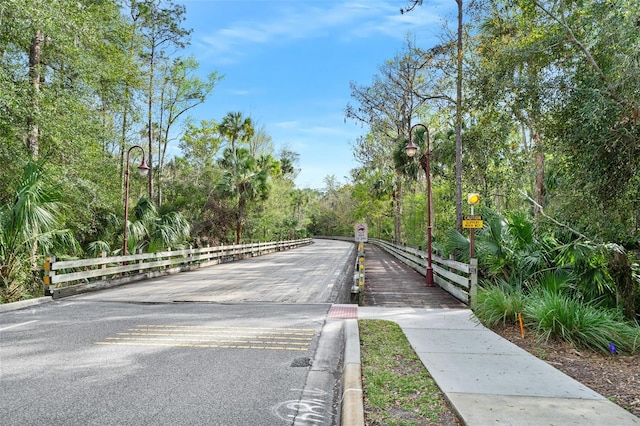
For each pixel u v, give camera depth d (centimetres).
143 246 1855
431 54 1700
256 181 3161
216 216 3155
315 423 379
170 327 758
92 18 1561
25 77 1334
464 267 998
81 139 1488
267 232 3975
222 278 1538
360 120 3403
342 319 822
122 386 463
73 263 1156
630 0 782
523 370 488
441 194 2842
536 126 986
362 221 5278
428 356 548
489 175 1823
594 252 871
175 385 468
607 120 798
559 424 336
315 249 3841
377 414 366
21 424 368
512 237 1087
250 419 384
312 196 8225
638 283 864
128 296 1118
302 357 580
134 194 3142
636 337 596
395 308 931
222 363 550
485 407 371
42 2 1219
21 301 959
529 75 952
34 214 1051
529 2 985
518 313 722
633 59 773
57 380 482
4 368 526
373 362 521
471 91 1134
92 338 679
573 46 895
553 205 1120
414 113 3098
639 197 843
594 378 470
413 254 1870
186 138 3319
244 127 3494
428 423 348
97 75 1614
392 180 3919
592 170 862
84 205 1641
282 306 966
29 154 1359
